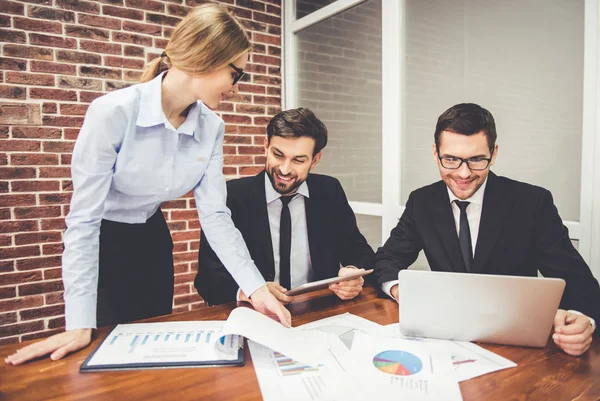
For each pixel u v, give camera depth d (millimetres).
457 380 792
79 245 1040
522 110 1781
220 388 768
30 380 795
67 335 945
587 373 822
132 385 778
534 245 1295
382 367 834
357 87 2658
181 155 1297
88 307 1008
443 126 1271
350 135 2734
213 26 1061
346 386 767
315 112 2990
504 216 1316
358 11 2623
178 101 1220
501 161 1881
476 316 949
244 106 3012
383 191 2473
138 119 1175
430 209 1450
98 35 2463
